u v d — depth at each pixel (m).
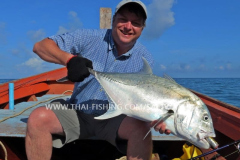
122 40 2.71
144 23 2.77
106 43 2.86
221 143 3.27
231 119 2.89
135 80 2.47
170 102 2.29
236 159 2.73
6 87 4.93
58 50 2.54
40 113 2.45
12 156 3.06
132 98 2.43
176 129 2.29
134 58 2.88
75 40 2.78
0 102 4.46
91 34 2.84
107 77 2.54
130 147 2.43
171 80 2.50
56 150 3.44
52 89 6.52
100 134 2.71
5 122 3.38
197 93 5.04
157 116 2.31
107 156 3.45
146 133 2.40
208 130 2.28
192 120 2.27
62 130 2.60
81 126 2.70
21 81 5.71
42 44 2.65
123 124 2.52
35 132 2.43
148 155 2.42
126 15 2.65
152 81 2.43
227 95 16.08
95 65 2.85
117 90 2.51
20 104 4.79
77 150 3.50
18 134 2.90
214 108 3.40
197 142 2.31
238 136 2.67
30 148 2.47
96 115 2.72
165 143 3.56
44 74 6.54
